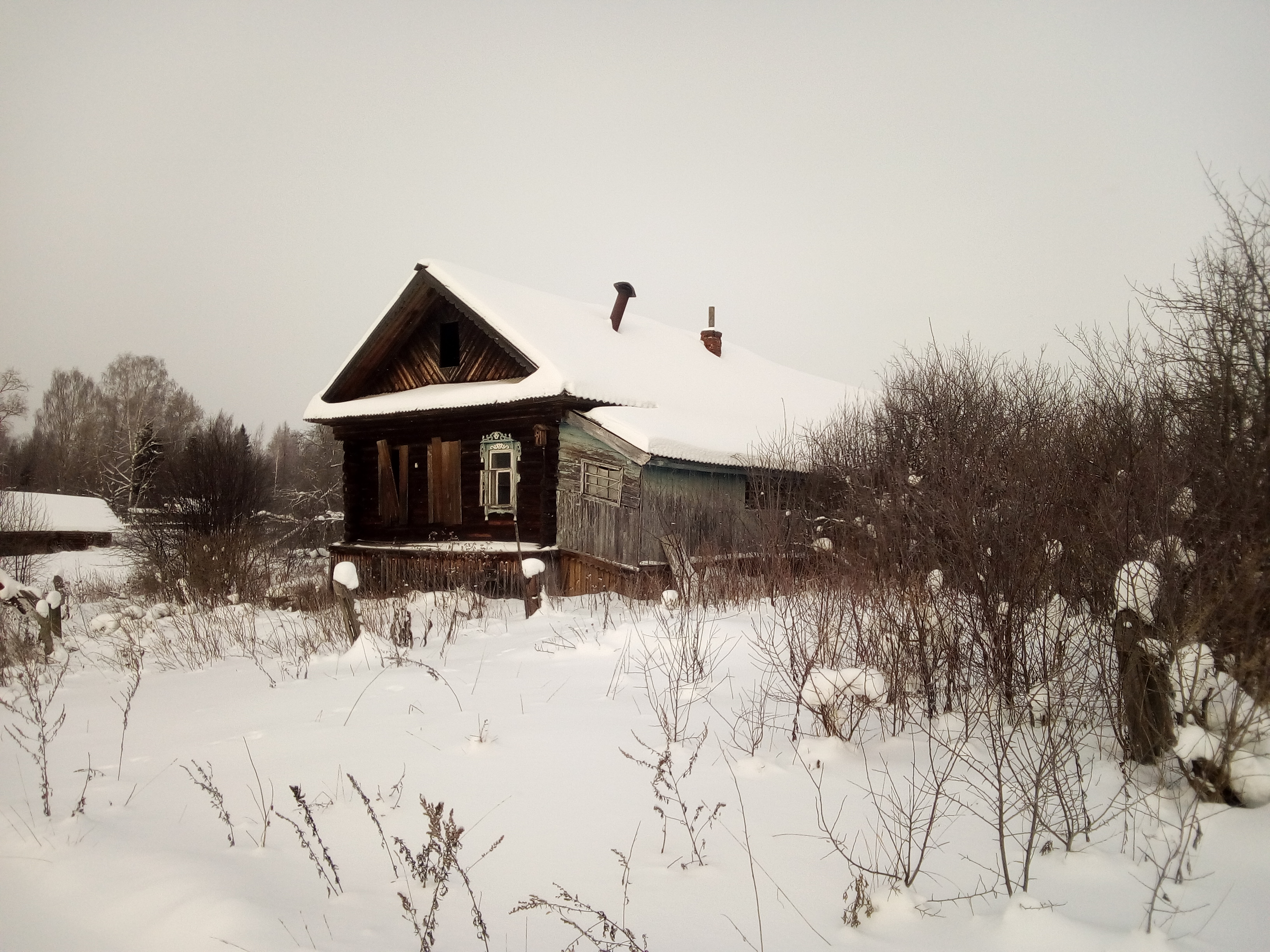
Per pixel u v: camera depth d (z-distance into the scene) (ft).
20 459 170.81
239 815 13.73
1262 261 15.30
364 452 59.72
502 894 10.52
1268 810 11.35
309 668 27.35
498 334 50.24
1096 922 9.18
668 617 29.07
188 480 66.39
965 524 17.85
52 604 35.01
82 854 12.29
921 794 13.12
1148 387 21.34
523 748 16.33
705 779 14.21
